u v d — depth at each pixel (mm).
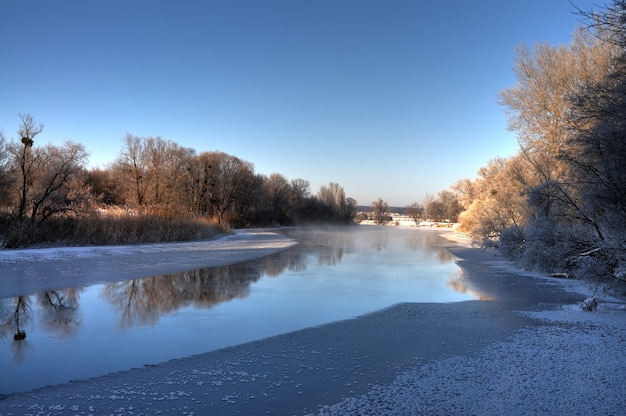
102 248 23547
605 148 11672
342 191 109500
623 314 10453
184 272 18219
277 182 89062
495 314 10594
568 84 22234
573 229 15742
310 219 93750
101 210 30562
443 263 23375
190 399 5477
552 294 13469
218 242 33031
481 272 19250
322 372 6496
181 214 36188
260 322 10031
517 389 5641
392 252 30344
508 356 7145
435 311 11039
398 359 7113
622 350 7422
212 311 11195
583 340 8109
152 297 13008
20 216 23641
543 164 22453
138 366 7008
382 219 124250
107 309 11336
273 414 5016
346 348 7789
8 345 8219
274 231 64625
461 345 7902
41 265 18125
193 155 67375
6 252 20172
